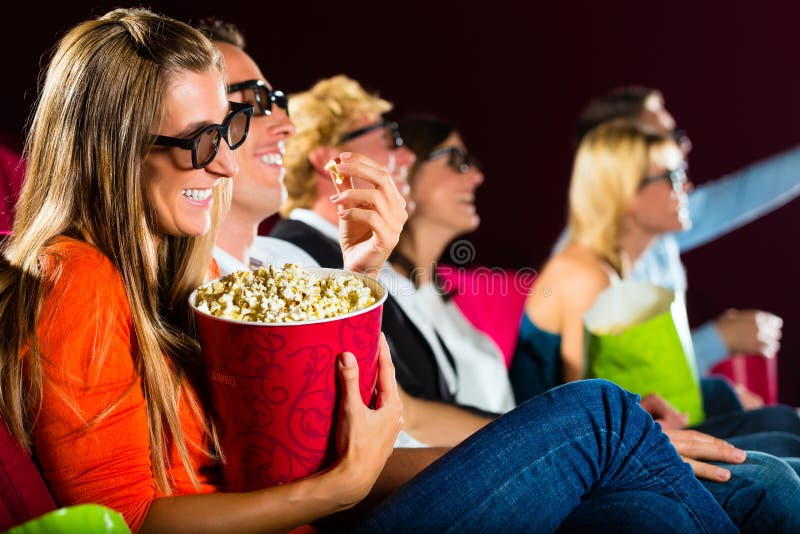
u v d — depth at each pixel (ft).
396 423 3.14
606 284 6.64
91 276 2.97
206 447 3.27
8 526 2.92
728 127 10.30
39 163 3.21
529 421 3.45
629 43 9.90
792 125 10.35
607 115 8.19
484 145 9.68
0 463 2.90
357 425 2.96
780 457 4.57
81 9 7.06
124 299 3.08
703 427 5.16
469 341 6.23
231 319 2.81
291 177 5.90
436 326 6.10
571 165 9.95
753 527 3.75
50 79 3.21
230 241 4.74
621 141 7.08
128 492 2.93
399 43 9.02
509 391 6.23
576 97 9.86
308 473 3.00
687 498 3.53
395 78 9.09
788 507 3.75
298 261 5.08
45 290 2.92
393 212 3.65
